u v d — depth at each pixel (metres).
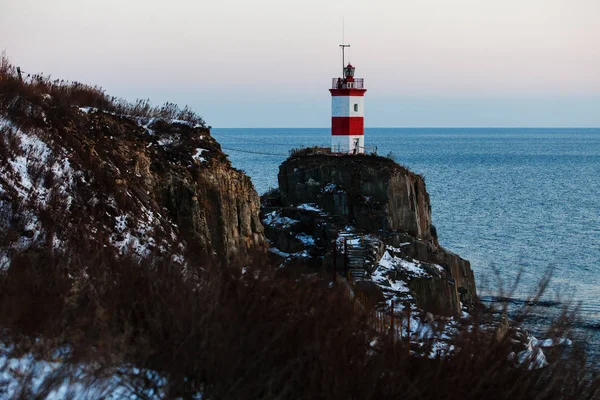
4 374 29.58
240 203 84.56
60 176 56.84
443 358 32.34
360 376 30.70
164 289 35.56
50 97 70.94
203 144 84.19
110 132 72.62
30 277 36.06
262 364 31.44
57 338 32.06
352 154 147.75
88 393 28.94
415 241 123.62
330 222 126.75
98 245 47.25
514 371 31.34
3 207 47.62
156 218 63.09
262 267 38.03
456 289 111.38
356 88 156.38
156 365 31.59
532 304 38.22
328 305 35.69
